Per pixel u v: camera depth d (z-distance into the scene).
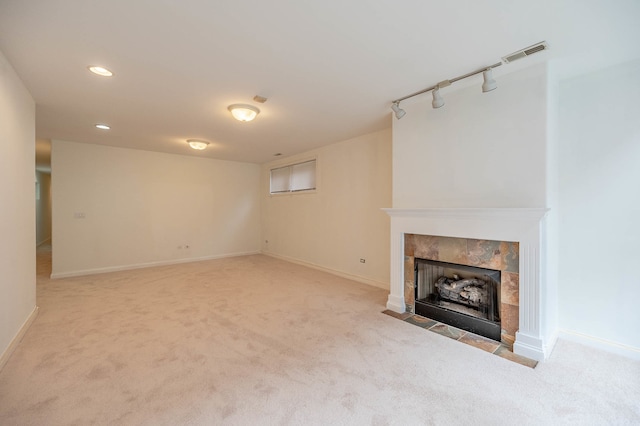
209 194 6.60
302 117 3.64
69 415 1.62
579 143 2.46
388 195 4.21
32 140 2.97
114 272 5.26
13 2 1.56
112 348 2.40
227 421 1.59
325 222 5.34
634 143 2.24
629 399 1.77
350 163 4.79
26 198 2.78
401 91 2.85
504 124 2.46
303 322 2.95
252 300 3.65
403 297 3.26
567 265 2.54
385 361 2.21
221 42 1.99
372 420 1.60
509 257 2.44
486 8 1.65
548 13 1.69
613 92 2.31
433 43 2.02
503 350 2.38
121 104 3.16
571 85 2.49
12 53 2.12
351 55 2.18
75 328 2.79
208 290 4.09
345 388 1.88
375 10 1.67
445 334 2.68
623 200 2.29
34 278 3.04
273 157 6.46
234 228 7.01
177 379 1.98
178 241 6.19
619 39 1.96
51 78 2.53
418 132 3.08
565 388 1.88
